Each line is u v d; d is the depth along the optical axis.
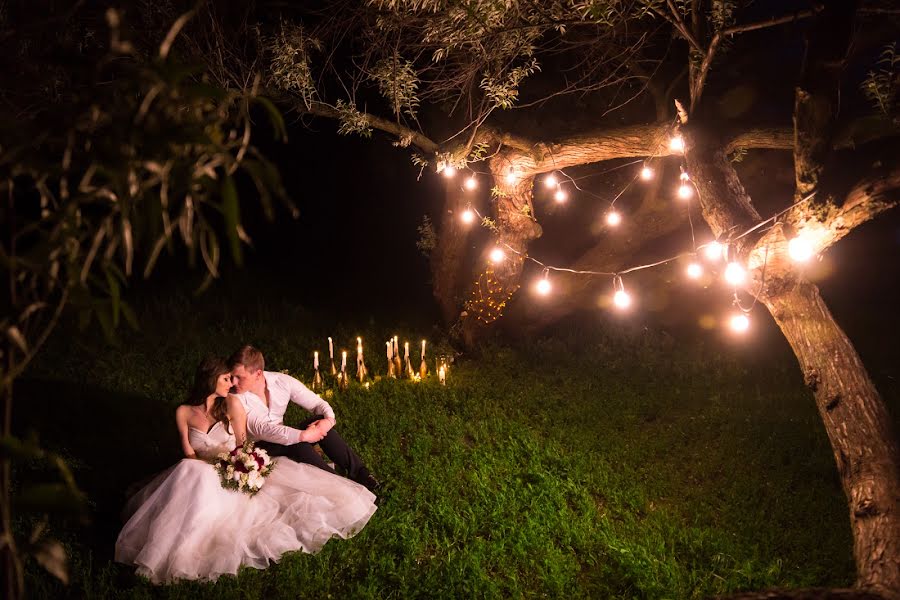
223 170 1.66
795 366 10.67
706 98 8.16
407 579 5.90
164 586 5.62
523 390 9.85
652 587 5.86
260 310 12.47
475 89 9.69
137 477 7.34
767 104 9.98
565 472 7.73
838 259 14.36
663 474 7.86
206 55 8.41
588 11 7.16
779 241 5.93
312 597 5.70
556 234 13.74
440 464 7.76
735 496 7.41
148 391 9.34
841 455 5.66
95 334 10.84
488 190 11.85
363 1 8.76
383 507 6.88
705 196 6.96
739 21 8.16
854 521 5.39
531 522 6.72
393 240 15.62
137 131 1.53
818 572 6.13
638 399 9.70
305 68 8.65
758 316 12.31
